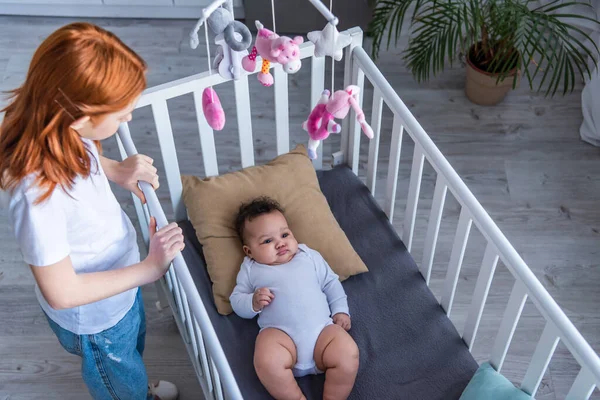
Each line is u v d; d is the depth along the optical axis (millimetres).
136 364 1691
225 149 2777
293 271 1810
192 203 1958
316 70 1962
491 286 2379
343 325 1797
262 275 1816
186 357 2246
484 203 2598
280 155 2119
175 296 1938
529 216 2561
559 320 1387
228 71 1497
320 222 1954
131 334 1604
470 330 1779
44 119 1093
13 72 3057
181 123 2869
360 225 2047
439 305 1881
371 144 2037
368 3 2863
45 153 1119
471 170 2701
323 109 1569
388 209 2076
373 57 2777
